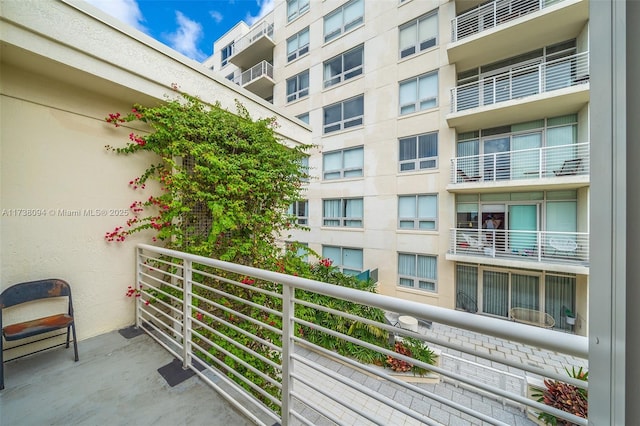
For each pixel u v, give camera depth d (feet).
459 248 20.56
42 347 6.91
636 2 1.52
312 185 28.50
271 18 34.58
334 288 3.51
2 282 6.38
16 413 4.76
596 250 1.67
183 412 4.89
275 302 9.95
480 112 18.29
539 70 16.96
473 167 20.61
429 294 22.00
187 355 6.23
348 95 26.21
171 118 8.40
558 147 16.38
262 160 10.32
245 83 34.96
